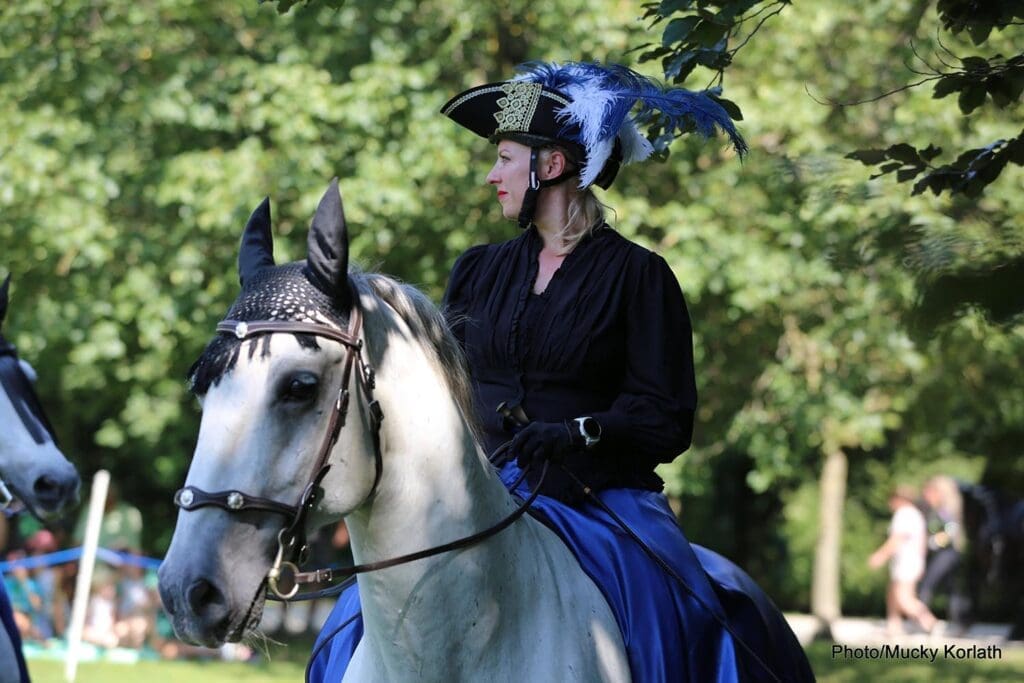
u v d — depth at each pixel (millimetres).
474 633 3793
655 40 14109
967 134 13891
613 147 4645
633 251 4480
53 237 15305
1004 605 20609
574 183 4535
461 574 3779
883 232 3145
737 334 16688
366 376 3574
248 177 15039
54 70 15773
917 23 5258
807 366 16797
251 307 3500
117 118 15812
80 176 15500
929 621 20016
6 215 15539
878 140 14578
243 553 3363
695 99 4672
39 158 15258
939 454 20688
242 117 15906
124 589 16234
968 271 2961
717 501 26047
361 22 15781
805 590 27172
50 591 16125
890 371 16422
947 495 20453
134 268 15922
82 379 17859
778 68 15031
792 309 15750
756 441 16641
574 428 4172
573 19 14703
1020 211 3168
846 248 3215
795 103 14500
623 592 4219
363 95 14938
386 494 3705
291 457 3424
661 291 4438
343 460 3516
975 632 20703
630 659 4125
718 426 17750
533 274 4504
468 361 4301
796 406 16141
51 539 16281
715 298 16141
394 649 3773
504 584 3877
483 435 4074
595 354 4379
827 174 3703
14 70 15664
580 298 4398
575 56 14867
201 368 3447
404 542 3730
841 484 21188
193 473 3385
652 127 5230
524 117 4508
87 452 23219
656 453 4379
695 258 14680
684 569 4406
